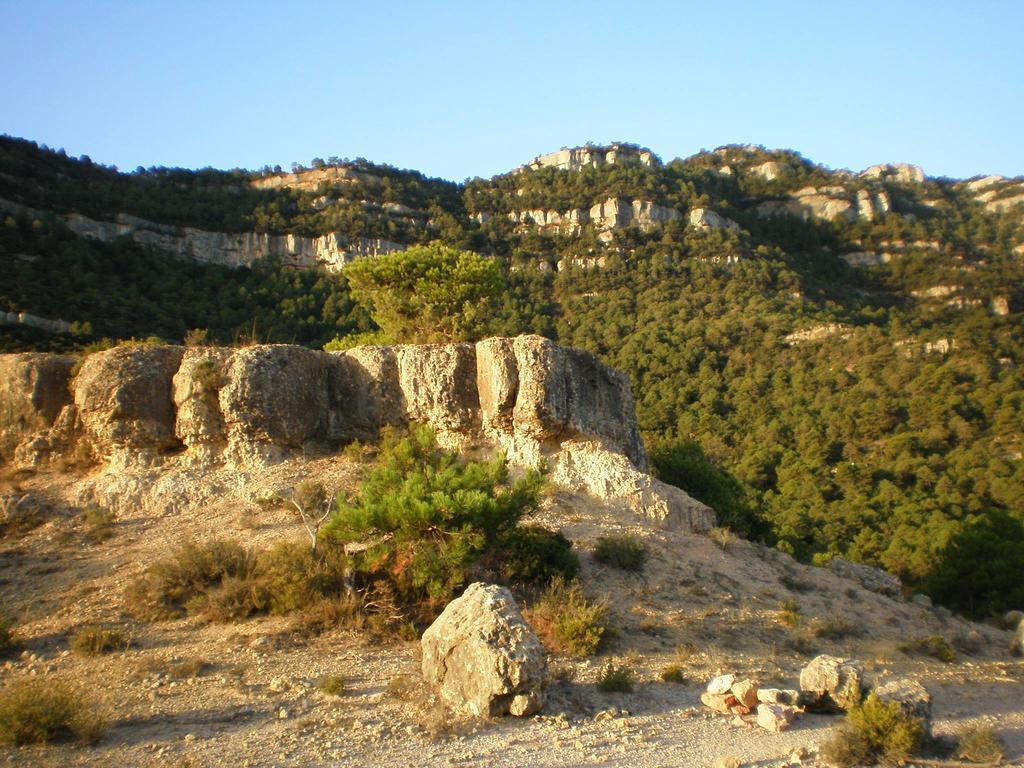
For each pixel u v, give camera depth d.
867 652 18.28
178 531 19.98
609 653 15.96
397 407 24.41
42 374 22.61
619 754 11.77
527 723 12.74
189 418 22.28
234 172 116.31
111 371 22.27
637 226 110.44
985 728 14.02
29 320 43.38
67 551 19.11
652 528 22.12
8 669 14.02
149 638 15.42
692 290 96.81
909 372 72.75
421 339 31.16
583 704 13.68
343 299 68.56
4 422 22.42
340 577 17.02
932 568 32.47
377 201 108.25
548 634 16.17
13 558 18.69
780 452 63.25
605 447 24.38
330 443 24.03
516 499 17.44
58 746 11.16
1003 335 83.81
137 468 21.78
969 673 18.12
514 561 17.83
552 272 102.44
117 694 12.99
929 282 110.56
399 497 16.22
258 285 72.69
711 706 14.07
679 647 16.50
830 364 77.88
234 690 13.26
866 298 107.50
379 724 12.30
